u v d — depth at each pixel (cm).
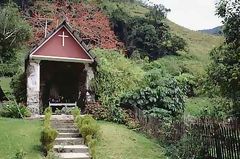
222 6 1232
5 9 3800
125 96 2055
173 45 4531
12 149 1323
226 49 1270
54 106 2467
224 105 1374
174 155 1322
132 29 4534
